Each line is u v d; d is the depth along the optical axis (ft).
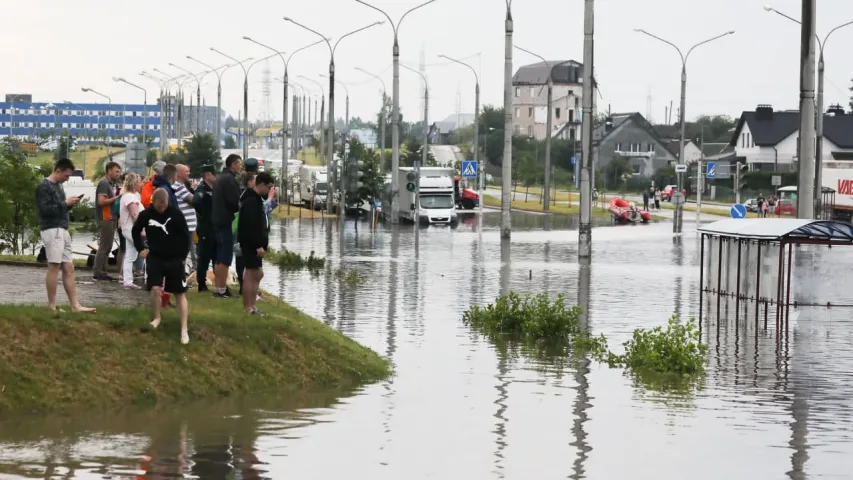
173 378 120.06
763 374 146.61
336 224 546.26
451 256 348.18
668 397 128.47
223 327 131.03
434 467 93.09
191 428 104.99
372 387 129.70
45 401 110.93
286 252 305.12
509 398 125.29
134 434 101.76
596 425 111.75
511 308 188.24
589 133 324.80
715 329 191.83
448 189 577.84
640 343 154.61
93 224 403.75
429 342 167.53
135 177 160.56
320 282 256.52
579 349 164.66
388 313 200.85
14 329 116.26
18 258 217.15
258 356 129.29
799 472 94.48
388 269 297.33
